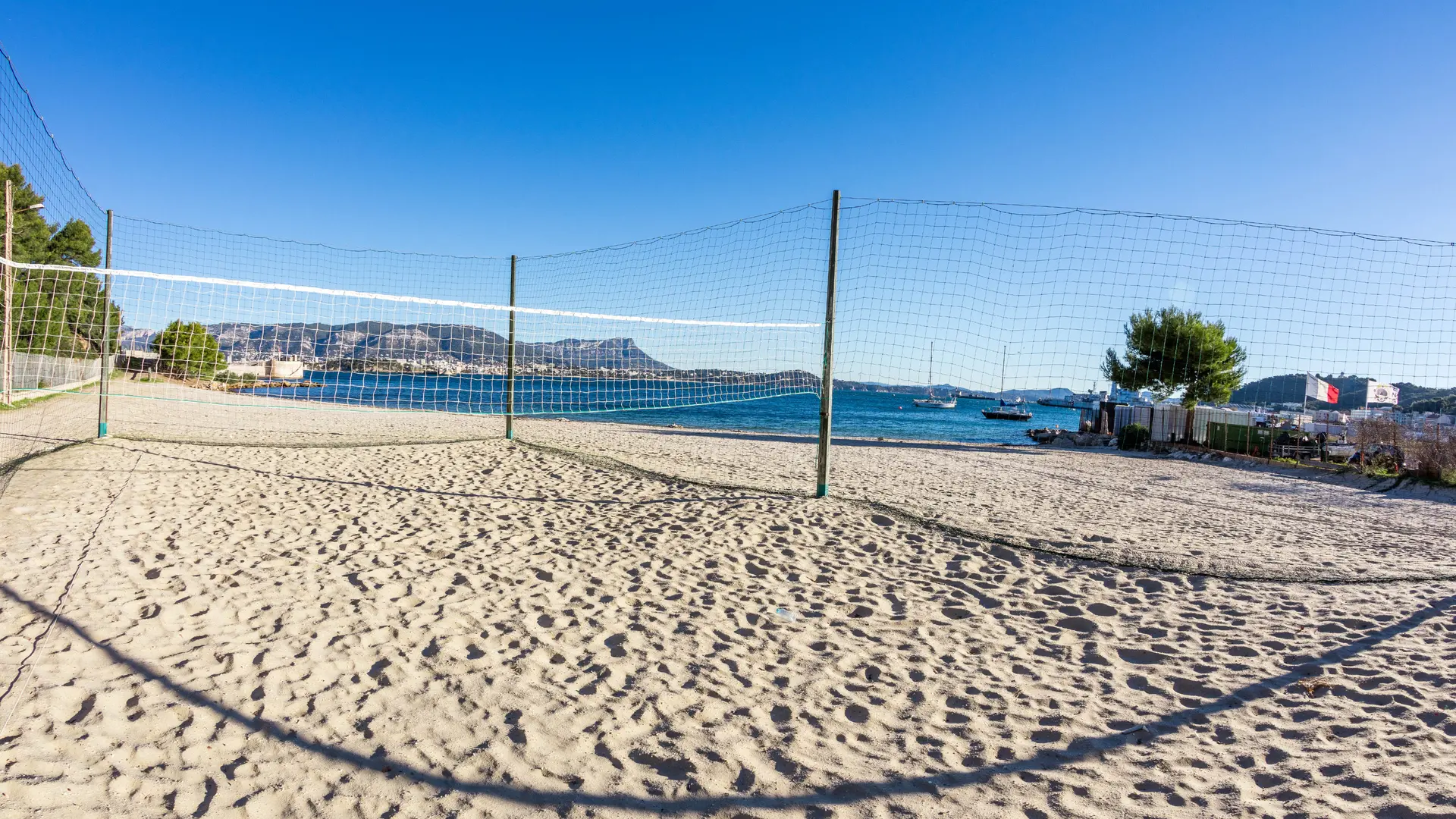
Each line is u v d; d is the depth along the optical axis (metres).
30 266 6.44
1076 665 3.20
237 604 3.57
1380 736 2.47
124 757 2.23
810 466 9.85
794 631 3.55
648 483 7.28
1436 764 2.26
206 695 2.65
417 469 7.72
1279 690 2.89
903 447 15.05
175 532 4.81
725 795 2.16
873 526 5.68
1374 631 3.56
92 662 2.84
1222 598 4.15
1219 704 2.78
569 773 2.26
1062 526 6.00
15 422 11.20
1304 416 13.80
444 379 32.56
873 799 2.15
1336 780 2.20
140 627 3.20
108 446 8.41
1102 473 10.54
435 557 4.57
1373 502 8.19
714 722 2.62
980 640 3.49
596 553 4.79
